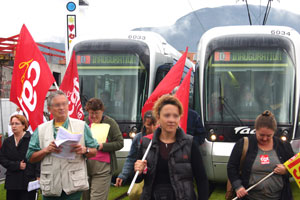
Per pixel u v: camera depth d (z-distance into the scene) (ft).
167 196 13.57
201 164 13.91
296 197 30.42
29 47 21.22
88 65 37.65
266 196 16.42
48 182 16.75
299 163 16.11
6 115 72.02
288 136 32.60
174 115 13.73
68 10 56.24
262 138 16.35
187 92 20.66
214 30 35.40
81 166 17.17
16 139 22.44
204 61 34.35
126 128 36.32
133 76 37.06
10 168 22.08
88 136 17.43
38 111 20.86
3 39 70.79
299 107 33.04
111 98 37.01
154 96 22.40
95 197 21.72
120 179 18.25
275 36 34.01
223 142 33.06
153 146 13.88
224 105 33.53
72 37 56.29
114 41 37.86
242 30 34.65
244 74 33.71
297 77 33.22
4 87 75.15
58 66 92.17
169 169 13.66
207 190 13.79
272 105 33.17
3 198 29.37
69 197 17.08
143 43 37.68
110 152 22.29
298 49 33.65
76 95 25.53
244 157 16.69
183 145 13.85
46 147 16.60
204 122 33.63
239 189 16.47
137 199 19.58
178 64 22.50
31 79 21.09
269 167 16.40
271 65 33.58
